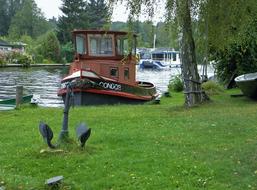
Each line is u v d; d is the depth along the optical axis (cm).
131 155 983
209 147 1046
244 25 1820
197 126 1295
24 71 6706
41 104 2580
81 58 2412
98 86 2267
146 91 2542
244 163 905
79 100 2234
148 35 1859
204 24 1767
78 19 10144
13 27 12206
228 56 2827
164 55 9300
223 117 1429
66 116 1035
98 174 866
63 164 925
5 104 2120
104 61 2391
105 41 2405
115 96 2311
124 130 1263
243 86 2016
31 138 1188
